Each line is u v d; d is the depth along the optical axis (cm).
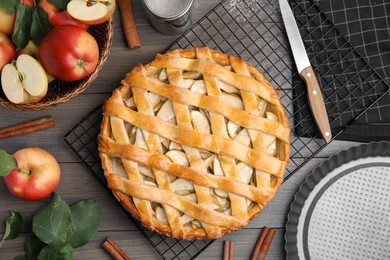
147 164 86
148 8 90
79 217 89
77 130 97
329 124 94
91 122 96
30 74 85
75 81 92
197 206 86
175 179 87
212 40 97
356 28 97
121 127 87
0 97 90
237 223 87
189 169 85
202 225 87
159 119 86
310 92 94
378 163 94
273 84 97
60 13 88
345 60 96
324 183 94
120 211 96
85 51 86
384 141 93
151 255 95
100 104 96
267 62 98
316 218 94
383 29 97
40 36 87
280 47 98
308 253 94
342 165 94
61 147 96
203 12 98
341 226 94
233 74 87
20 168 90
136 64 98
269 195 87
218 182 86
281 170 87
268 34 98
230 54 98
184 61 88
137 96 87
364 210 94
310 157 93
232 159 86
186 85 87
